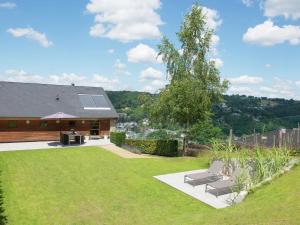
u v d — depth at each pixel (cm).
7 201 1475
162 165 2309
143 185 1764
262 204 1112
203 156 2716
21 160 2312
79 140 3120
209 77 2750
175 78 2773
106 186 1745
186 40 2747
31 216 1315
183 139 2983
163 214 1334
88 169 2117
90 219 1294
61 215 1334
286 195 1154
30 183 1777
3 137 3044
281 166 1641
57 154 2555
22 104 3206
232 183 1593
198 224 1033
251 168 1706
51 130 3262
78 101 3591
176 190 1669
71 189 1688
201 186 1733
